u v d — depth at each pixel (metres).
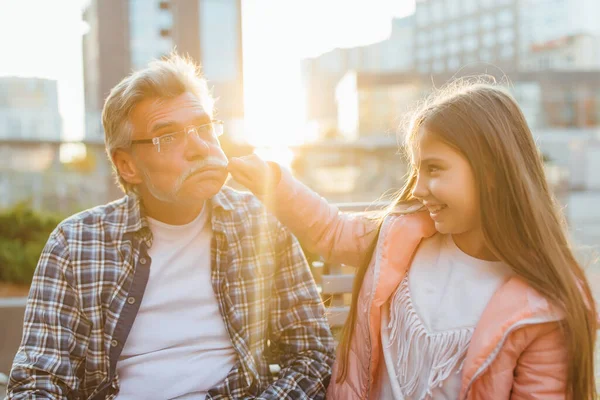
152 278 1.54
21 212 6.67
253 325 1.61
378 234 1.44
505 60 34.88
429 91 1.49
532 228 1.19
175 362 1.53
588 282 1.23
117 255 1.53
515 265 1.19
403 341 1.31
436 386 1.23
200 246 1.60
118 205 1.60
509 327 1.14
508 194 1.20
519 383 1.17
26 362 1.41
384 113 23.47
